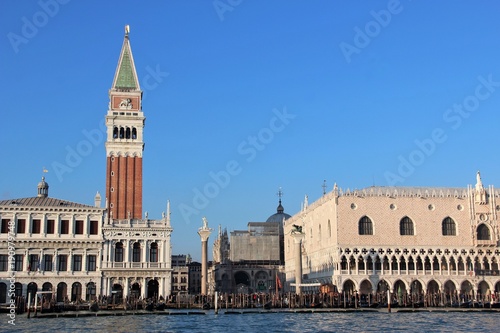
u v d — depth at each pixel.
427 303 129.12
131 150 163.00
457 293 138.88
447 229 149.00
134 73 168.12
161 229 136.12
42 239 128.12
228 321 94.62
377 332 78.38
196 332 77.88
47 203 133.88
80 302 121.94
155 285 135.50
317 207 164.62
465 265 147.00
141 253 135.12
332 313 113.44
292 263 194.50
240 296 131.75
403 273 144.75
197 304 126.56
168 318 100.00
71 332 75.19
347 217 146.00
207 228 145.00
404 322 92.94
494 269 148.62
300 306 124.06
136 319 97.31
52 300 119.31
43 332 74.94
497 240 148.38
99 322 90.44
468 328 83.50
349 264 143.50
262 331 79.69
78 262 131.12
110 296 127.69
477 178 151.50
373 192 149.38
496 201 151.12
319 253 161.75
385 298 133.12
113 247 133.50
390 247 145.62
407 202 148.62
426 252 146.38
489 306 125.75
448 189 161.75
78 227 132.25
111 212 152.25
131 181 161.50
